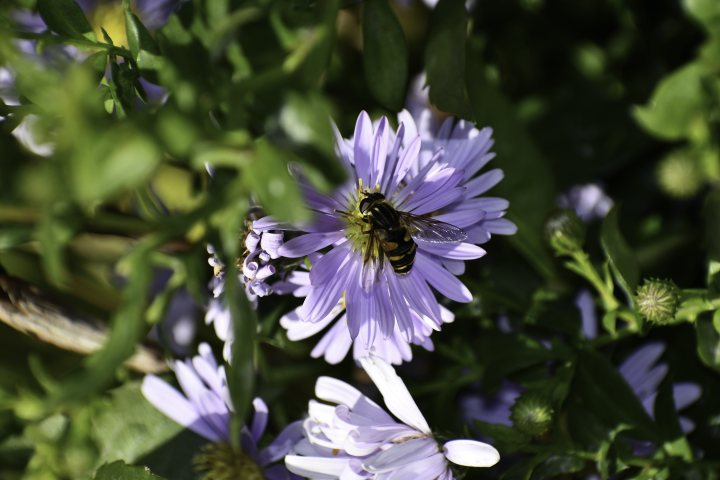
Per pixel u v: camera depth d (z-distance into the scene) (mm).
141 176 215
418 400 275
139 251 223
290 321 260
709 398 269
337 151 250
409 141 262
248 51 244
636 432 257
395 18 256
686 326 274
